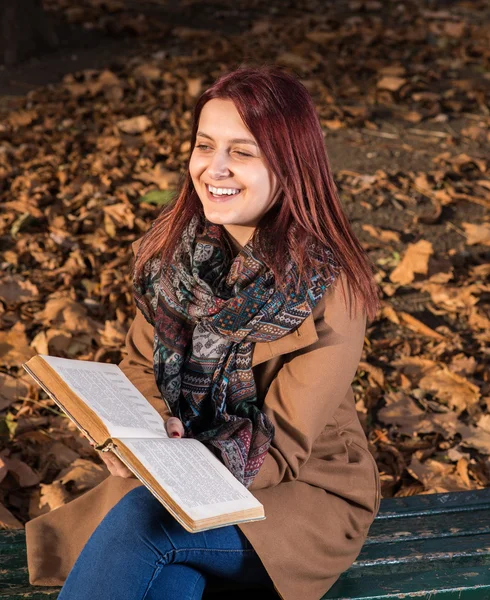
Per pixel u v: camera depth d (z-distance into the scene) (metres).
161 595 1.89
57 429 3.26
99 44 8.09
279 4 9.66
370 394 3.51
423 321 4.11
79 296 4.20
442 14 9.27
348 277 2.05
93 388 1.93
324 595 2.18
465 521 2.52
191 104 6.61
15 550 2.37
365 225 4.90
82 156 5.71
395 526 2.49
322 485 2.15
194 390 2.14
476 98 6.91
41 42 7.74
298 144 1.95
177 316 2.16
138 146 5.89
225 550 1.98
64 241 4.63
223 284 2.12
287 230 2.03
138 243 2.35
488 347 3.89
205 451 1.91
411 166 5.71
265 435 1.99
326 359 2.03
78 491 2.93
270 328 2.02
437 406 3.48
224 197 2.00
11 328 3.86
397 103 6.83
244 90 1.92
